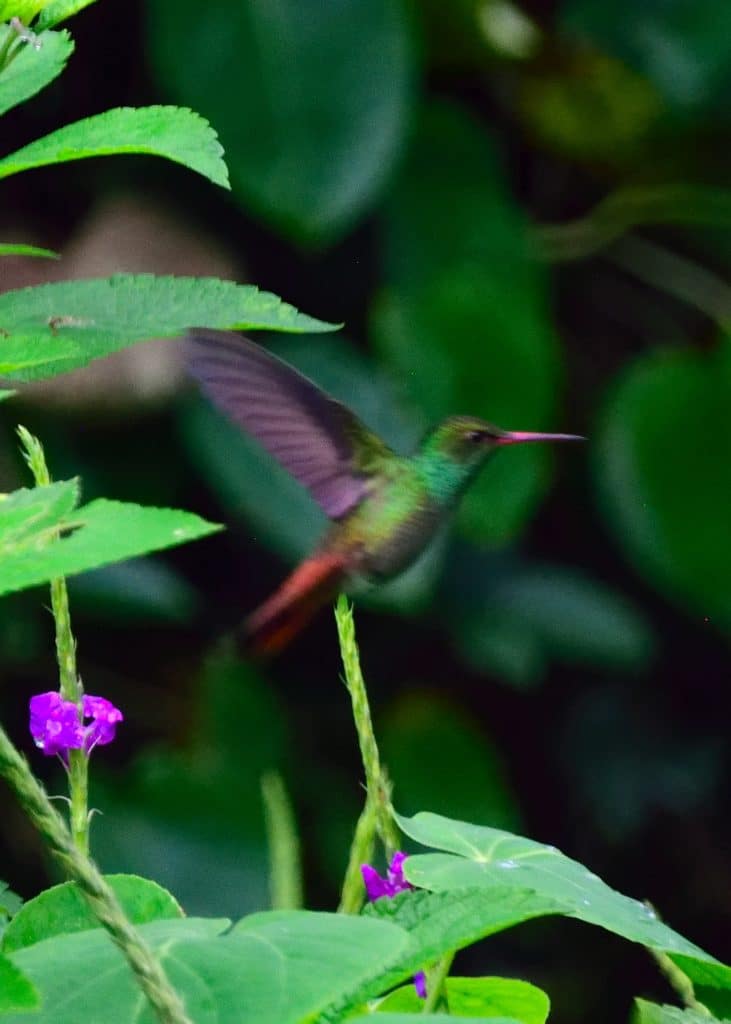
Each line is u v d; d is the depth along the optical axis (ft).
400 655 36.91
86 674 33.83
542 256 35.99
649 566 35.78
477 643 34.91
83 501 32.07
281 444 14.88
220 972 8.12
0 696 32.73
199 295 11.04
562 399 38.27
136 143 10.61
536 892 9.50
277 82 31.17
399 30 31.45
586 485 38.70
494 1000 12.48
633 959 38.17
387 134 31.24
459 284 34.09
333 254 35.01
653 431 35.40
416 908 9.47
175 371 31.58
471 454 15.38
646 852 39.32
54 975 8.54
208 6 31.14
